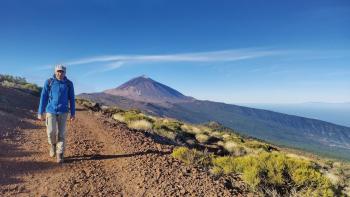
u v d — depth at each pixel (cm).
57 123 916
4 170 796
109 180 799
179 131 2734
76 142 1185
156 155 1064
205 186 813
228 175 980
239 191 850
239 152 2566
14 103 2320
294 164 948
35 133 1319
